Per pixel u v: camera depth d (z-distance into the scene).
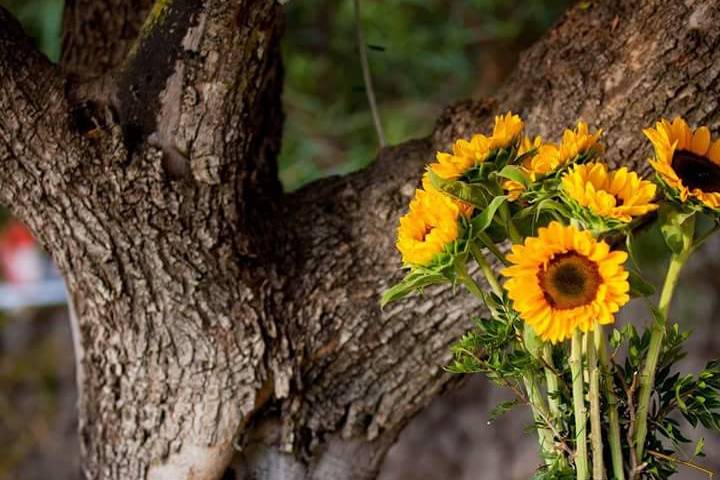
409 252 2.32
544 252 2.24
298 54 4.30
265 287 2.76
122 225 2.68
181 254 2.71
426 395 2.83
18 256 4.96
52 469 4.71
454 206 2.31
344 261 2.79
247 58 2.62
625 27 2.64
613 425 2.34
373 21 4.15
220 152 2.67
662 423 2.40
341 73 4.38
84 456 2.95
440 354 2.78
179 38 2.62
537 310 2.23
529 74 2.73
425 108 4.71
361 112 4.43
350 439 2.86
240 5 2.59
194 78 2.62
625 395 2.38
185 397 2.78
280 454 2.85
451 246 2.31
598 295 2.22
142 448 2.83
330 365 2.81
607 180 2.26
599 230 2.25
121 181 2.65
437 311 2.75
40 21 3.98
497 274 2.69
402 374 2.81
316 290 2.79
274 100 2.88
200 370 2.76
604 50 2.65
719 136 2.62
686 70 2.58
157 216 2.68
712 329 4.64
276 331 2.77
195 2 2.60
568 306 2.23
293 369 2.78
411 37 4.21
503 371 2.36
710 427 2.40
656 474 2.37
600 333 2.34
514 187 2.34
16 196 2.68
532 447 4.70
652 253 4.20
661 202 2.34
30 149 2.64
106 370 2.82
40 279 5.03
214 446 2.79
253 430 2.83
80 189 2.65
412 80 4.51
